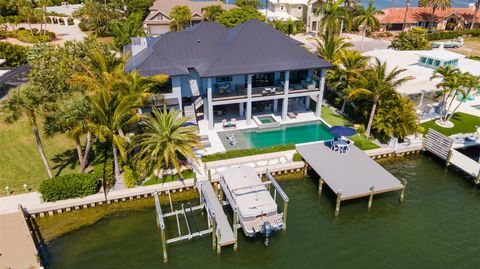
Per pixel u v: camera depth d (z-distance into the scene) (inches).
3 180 1205.1
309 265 949.8
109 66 1401.3
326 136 1517.0
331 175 1201.4
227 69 1453.0
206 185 1179.3
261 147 1423.5
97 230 1064.8
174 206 1159.6
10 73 1973.4
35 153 1365.7
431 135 1409.9
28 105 1008.9
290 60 1535.4
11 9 3444.9
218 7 3019.2
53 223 1089.4
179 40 1648.6
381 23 3553.2
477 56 2716.5
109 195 1150.3
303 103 1812.3
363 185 1152.8
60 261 957.8
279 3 3853.3
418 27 3565.5
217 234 967.6
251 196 1064.2
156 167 1242.6
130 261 960.3
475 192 1248.2
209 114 1519.4
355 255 982.4
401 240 1034.7
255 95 1556.3
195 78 1646.2
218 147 1422.2
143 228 1072.8
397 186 1148.5
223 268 942.4
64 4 4436.5
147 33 2903.5
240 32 1561.3
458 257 976.9
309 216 1123.9
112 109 1099.3
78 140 1177.4
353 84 1599.4
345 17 2518.5
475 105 1850.4
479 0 3540.8
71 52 1673.2
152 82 1305.4
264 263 955.3
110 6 3211.1
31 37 2770.7
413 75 1777.8
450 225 1093.8
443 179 1316.4
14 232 982.4
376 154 1405.0
